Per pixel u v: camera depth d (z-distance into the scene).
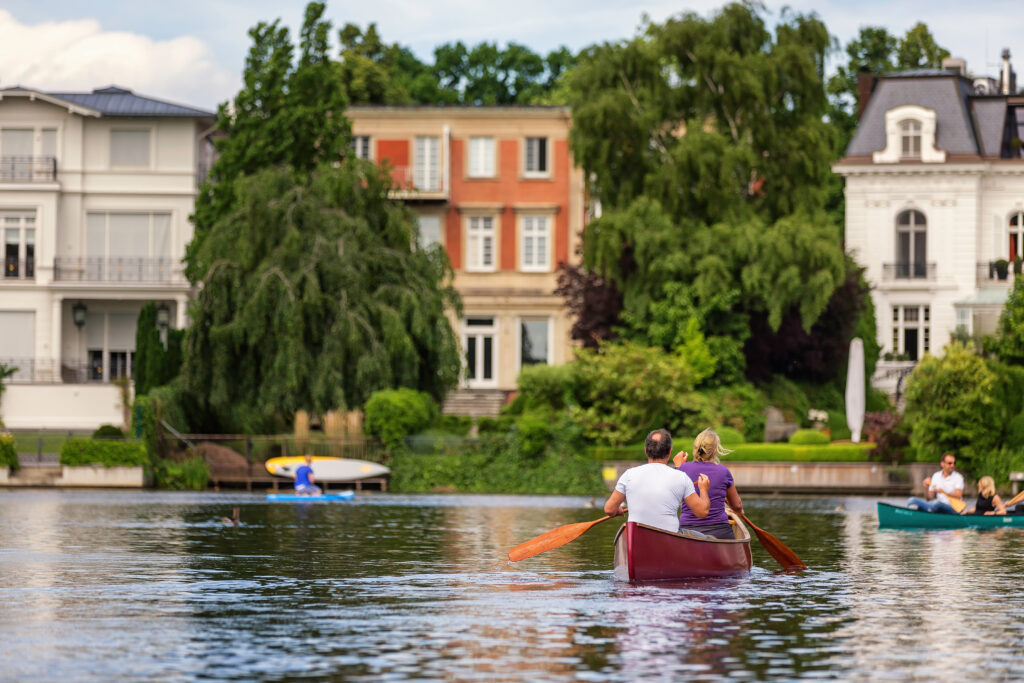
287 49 59.38
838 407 60.81
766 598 18.64
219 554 24.77
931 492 32.97
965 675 13.34
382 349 51.00
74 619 16.69
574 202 69.88
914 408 51.28
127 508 37.81
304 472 44.44
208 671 13.38
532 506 41.28
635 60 60.06
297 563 23.23
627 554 20.12
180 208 66.69
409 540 28.06
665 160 60.09
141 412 50.38
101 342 66.94
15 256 65.88
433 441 51.53
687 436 53.81
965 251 68.31
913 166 68.56
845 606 17.92
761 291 55.25
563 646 14.77
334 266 51.03
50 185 65.56
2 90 65.56
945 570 22.50
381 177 53.50
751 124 59.88
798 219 56.75
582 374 53.47
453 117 69.75
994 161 68.69
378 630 15.86
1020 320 53.09
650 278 57.09
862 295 60.31
